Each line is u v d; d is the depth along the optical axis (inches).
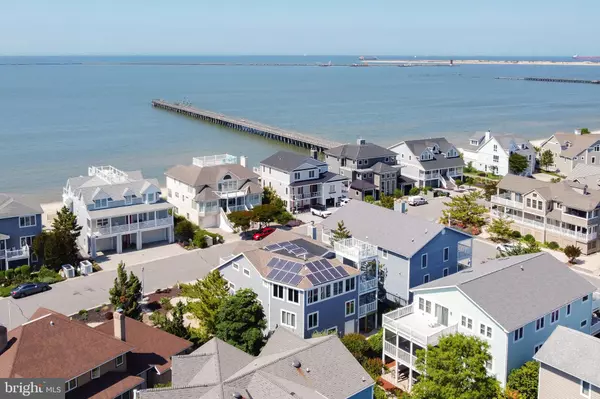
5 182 4569.4
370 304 2092.8
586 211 2837.1
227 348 1523.1
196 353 1503.4
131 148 6067.9
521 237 3161.9
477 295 1710.1
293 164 3730.3
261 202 3548.2
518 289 1777.8
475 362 1400.1
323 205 3791.8
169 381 1610.5
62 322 1517.0
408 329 1753.2
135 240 3063.5
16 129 7047.2
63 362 1421.0
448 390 1386.6
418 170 4308.6
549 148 5093.5
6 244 2684.5
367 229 2388.0
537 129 7800.2
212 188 3417.8
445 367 1425.9
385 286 2287.2
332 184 3818.9
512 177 3341.5
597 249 2945.4
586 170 3602.4
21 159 5378.9
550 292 1801.2
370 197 3917.3
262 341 1804.9
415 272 2197.3
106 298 2383.1
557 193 3048.7
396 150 4488.2
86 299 2373.3
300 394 1280.8
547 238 3068.4
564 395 1509.6
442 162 4399.6
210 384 1298.0
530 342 1708.9
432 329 1791.3
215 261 2834.6
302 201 3745.1
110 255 2913.4
